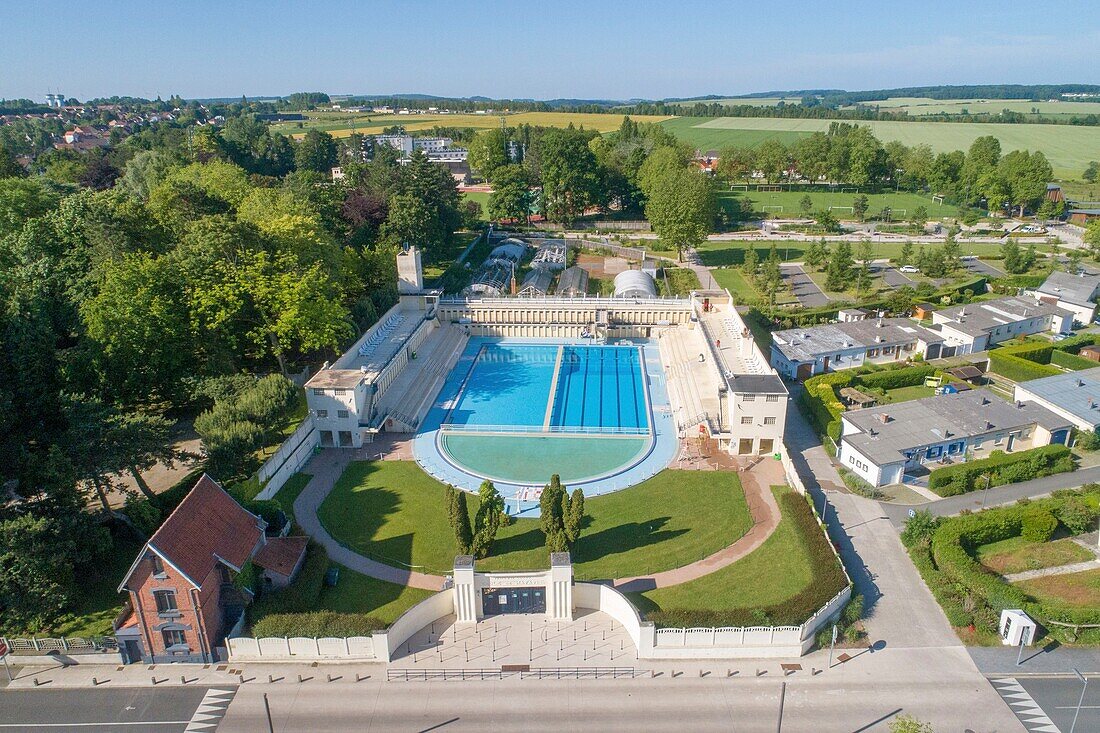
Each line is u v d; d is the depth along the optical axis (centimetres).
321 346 10262
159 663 5853
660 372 12406
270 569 6406
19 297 7925
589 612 6397
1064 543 7312
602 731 5159
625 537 7438
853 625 6156
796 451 9231
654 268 18375
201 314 9506
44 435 7156
